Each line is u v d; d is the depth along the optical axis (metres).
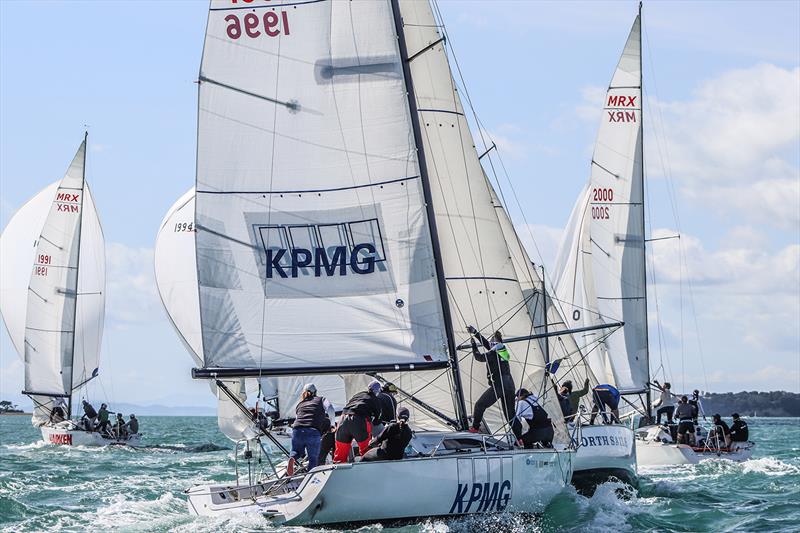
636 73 149.50
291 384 104.00
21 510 80.50
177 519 68.69
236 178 73.19
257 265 72.81
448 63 90.44
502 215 109.56
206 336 72.38
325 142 73.06
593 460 93.31
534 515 72.19
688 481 112.94
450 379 75.62
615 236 148.75
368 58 73.25
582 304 155.25
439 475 64.19
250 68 73.62
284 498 65.50
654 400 152.12
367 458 64.88
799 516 82.00
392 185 72.69
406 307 72.19
